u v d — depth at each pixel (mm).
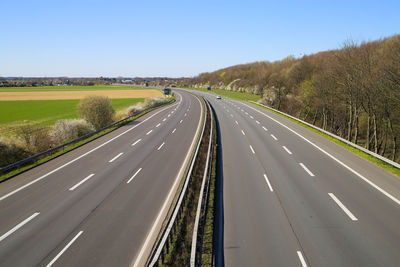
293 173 15891
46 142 25781
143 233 10125
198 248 9117
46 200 13078
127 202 12734
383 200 12102
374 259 8289
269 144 22922
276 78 67188
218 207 12031
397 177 14742
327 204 11914
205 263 8273
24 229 10469
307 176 15328
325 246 9031
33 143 24172
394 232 9656
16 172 17250
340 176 15148
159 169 17438
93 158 20266
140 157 20297
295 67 66938
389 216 10734
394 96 23547
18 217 11430
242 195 13203
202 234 8977
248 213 11445
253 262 8406
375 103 26578
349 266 8055
